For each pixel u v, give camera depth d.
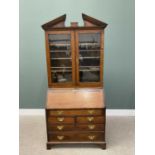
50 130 3.19
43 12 3.83
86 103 3.13
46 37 3.06
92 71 3.22
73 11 3.81
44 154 3.13
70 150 3.21
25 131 3.69
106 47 3.92
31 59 4.01
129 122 3.94
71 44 3.09
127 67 3.98
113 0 3.74
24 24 3.88
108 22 3.82
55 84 3.23
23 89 4.13
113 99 4.11
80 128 3.17
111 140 3.42
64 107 3.10
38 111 4.20
